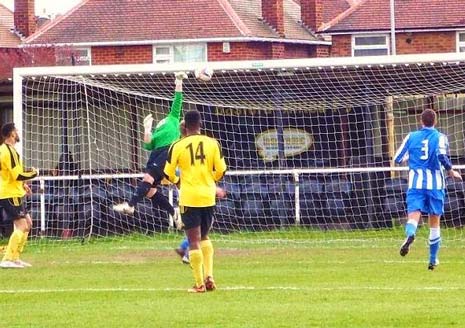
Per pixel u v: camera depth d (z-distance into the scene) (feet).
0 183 168.25
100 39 449.89
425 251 188.03
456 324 106.93
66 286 143.23
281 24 458.50
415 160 156.04
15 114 208.85
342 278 147.74
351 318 111.04
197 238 133.49
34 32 490.90
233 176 234.99
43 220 225.97
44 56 333.42
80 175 223.92
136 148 237.66
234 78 229.04
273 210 233.35
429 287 136.46
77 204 227.40
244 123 240.73
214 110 240.94
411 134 156.76
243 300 126.00
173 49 449.06
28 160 234.99
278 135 240.53
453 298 125.80
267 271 157.99
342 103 230.89
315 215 233.55
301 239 214.69
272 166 240.94
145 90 231.30
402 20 429.38
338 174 235.40
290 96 231.09
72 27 455.22
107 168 236.84
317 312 115.34
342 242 207.51
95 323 110.73
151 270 162.40
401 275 150.51
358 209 233.14
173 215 174.19
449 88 226.38
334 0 506.48
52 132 234.58
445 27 423.64
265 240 213.25
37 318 114.83
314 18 481.05
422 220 228.84
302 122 240.73
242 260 175.94
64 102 233.35
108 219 228.43
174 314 115.34
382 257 177.99
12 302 127.65
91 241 219.00
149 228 228.63
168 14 452.76
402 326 106.01
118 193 229.86
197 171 132.46
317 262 171.01
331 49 455.63
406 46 431.43
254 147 240.73
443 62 209.26
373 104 231.71
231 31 442.50
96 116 237.45
